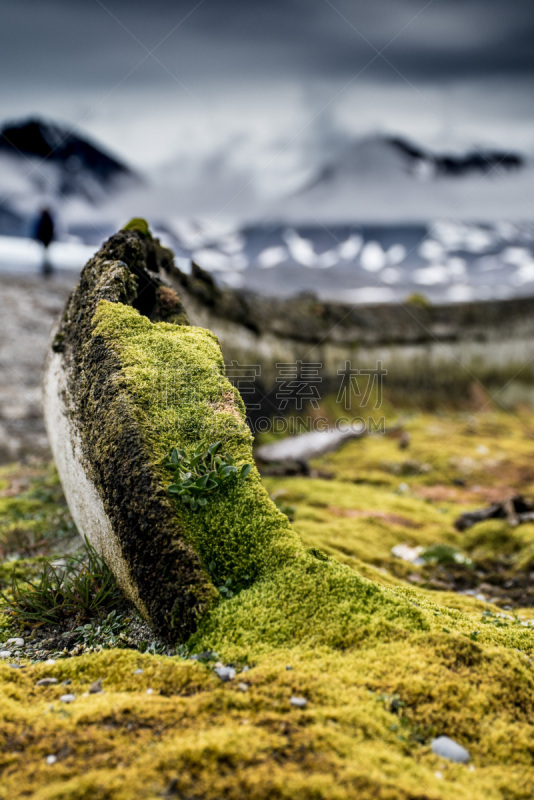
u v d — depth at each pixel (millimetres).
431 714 2256
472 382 13453
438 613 3117
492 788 1971
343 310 11602
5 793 1837
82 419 3523
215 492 3037
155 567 2861
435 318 13070
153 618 2865
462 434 10594
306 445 8781
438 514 6438
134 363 3385
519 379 14172
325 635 2625
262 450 8039
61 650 2916
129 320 3596
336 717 2148
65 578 3609
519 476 8289
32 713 2258
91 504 3484
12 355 10609
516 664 2566
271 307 9922
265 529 2990
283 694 2266
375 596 2824
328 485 6973
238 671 2473
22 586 3689
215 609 2732
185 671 2467
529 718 2322
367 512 6062
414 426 10766
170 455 3055
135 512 2951
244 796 1797
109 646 2871
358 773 1884
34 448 8078
